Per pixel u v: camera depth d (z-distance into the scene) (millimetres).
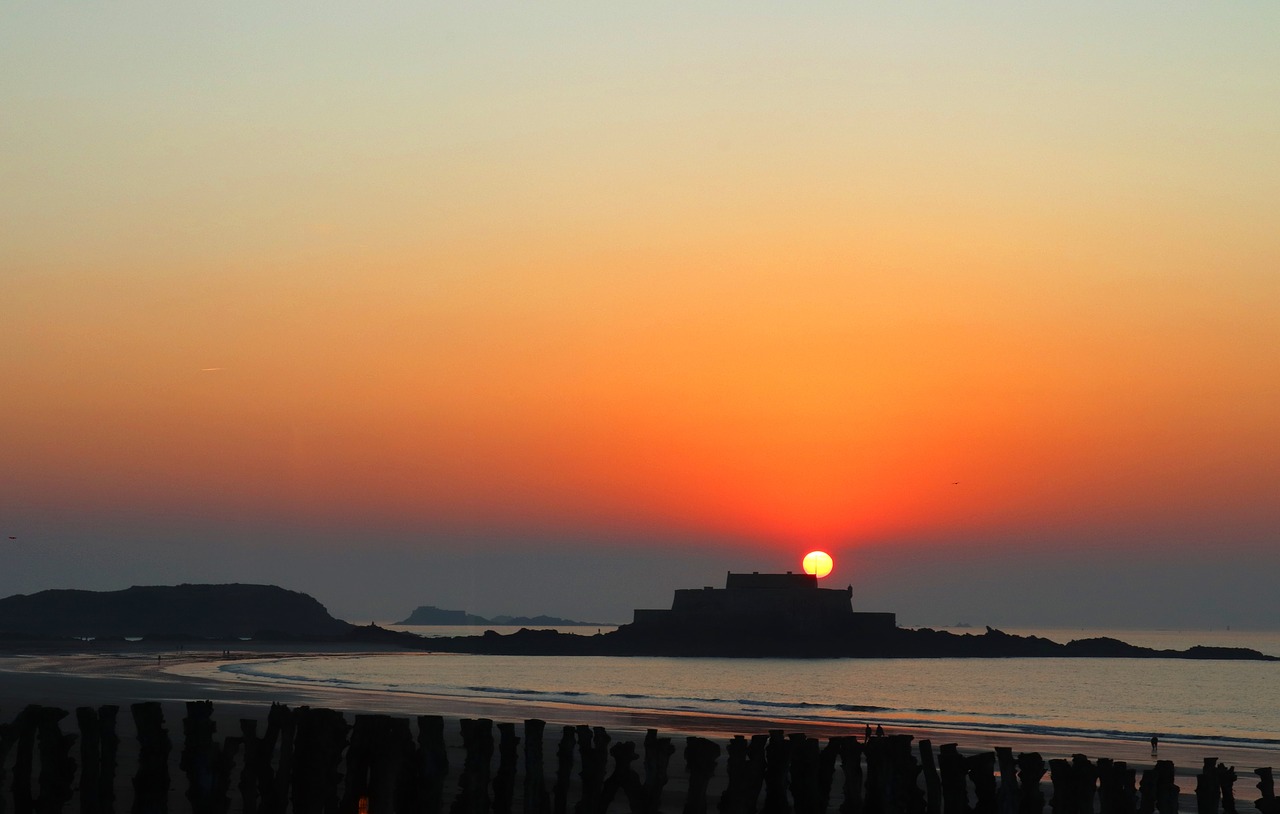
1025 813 28047
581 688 147875
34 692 89875
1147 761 63438
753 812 27328
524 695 116938
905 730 81812
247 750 26031
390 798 26094
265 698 90750
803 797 27391
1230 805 30359
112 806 25547
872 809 27781
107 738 25609
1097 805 36156
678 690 150750
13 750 36750
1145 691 184250
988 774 27781
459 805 26781
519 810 31812
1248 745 79750
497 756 47500
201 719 25781
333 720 26297
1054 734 84938
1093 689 188125
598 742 27359
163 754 25688
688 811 27094
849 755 28094
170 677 132375
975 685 190750
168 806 28312
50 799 25125
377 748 26109
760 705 113938
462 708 86250
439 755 26859
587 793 27094
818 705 118125
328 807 26031
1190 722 115875
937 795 28219
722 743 57750
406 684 137875
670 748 27641
